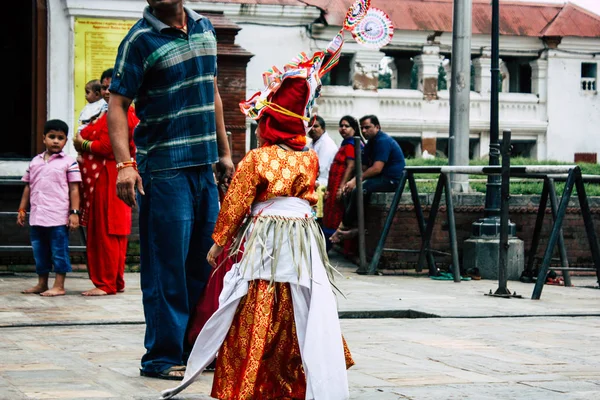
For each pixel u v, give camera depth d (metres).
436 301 9.41
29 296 9.47
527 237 13.05
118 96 5.48
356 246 13.20
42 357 6.09
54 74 12.09
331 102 35.03
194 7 29.78
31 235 9.73
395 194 12.09
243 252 4.77
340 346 4.59
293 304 4.70
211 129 5.63
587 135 38.22
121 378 5.42
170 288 5.46
